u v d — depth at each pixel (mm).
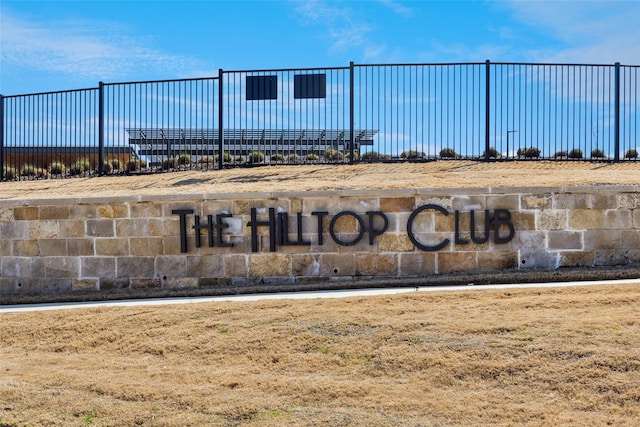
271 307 7875
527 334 6203
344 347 6289
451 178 12734
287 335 6703
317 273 10180
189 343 6766
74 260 10727
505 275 9617
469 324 6613
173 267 10438
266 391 5461
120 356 6703
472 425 4688
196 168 17172
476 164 15562
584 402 4949
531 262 10070
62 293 10523
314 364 6008
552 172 13758
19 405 5418
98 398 5504
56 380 5949
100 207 10656
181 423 4945
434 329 6531
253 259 10281
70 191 14359
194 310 7953
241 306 8008
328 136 23094
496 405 4977
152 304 8695
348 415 4918
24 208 10914
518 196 10117
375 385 5453
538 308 7242
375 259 10133
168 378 5887
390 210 10172
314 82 16469
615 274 9578
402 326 6664
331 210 10250
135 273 10531
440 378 5500
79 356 6809
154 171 17078
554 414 4781
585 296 7730
